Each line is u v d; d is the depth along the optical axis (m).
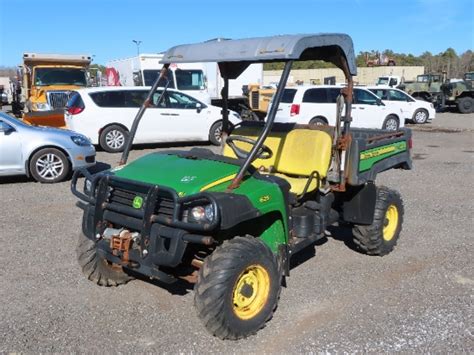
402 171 11.12
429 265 5.55
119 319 4.24
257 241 3.95
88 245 4.58
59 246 6.03
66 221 7.08
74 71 19.34
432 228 6.93
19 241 6.20
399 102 21.97
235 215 3.69
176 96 14.12
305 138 5.25
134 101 13.58
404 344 3.88
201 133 14.37
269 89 20.36
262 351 3.77
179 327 4.12
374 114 18.16
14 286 4.88
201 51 4.48
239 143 5.59
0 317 4.25
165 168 4.23
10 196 8.56
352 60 4.77
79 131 13.08
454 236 6.59
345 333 4.04
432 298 4.70
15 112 22.95
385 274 5.29
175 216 3.67
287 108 16.81
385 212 5.61
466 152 13.96
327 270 5.38
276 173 5.39
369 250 5.69
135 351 3.77
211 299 3.65
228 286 3.69
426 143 15.89
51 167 9.63
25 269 5.31
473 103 28.64
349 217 5.61
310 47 4.17
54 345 3.83
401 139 5.97
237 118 14.76
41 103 18.28
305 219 4.66
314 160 5.12
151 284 4.91
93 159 10.27
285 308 4.47
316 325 4.17
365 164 5.25
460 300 4.66
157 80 4.90
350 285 4.99
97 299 4.60
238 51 4.22
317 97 16.81
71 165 9.81
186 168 4.19
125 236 3.93
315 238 4.82
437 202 8.38
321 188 5.06
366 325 4.17
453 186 9.61
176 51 4.69
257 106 20.11
